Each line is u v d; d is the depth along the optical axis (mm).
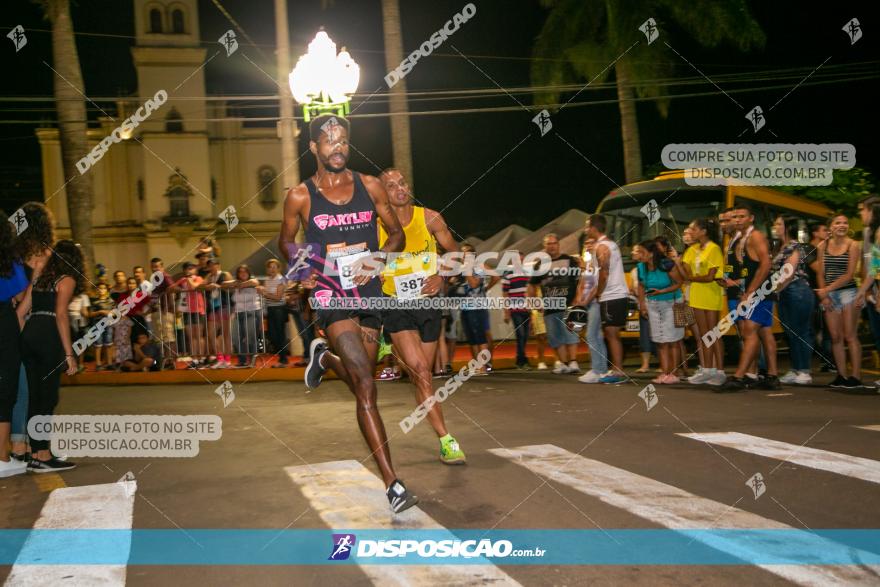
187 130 46781
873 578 3203
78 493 5234
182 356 13188
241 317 12680
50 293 6156
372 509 4453
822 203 16531
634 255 10148
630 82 22609
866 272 8242
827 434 6078
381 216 5016
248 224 48500
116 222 47375
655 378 10281
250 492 5012
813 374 10523
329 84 12500
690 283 9336
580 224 19875
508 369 12836
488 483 4898
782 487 4594
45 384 6090
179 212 46938
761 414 7055
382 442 4387
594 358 9883
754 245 8477
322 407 8680
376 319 4867
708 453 5516
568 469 5176
